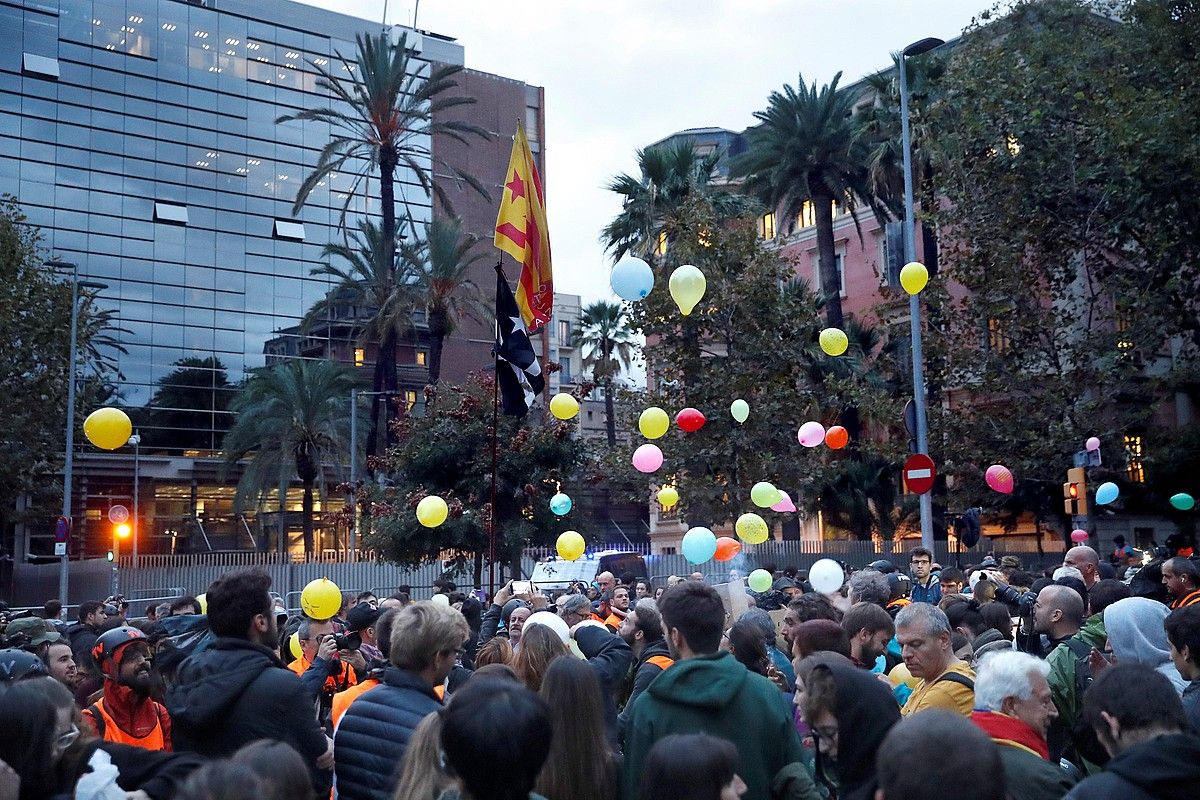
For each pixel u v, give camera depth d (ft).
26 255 107.96
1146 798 9.23
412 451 70.79
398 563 71.67
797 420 86.43
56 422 107.45
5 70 157.38
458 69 118.73
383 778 13.14
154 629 24.25
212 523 167.43
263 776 8.18
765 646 17.30
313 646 19.99
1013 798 11.48
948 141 87.25
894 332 95.30
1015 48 86.99
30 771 10.27
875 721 11.11
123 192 165.89
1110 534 118.01
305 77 185.98
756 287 85.35
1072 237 86.33
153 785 10.71
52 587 111.86
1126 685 10.78
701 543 31.68
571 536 38.55
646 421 37.68
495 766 8.87
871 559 96.48
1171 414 121.49
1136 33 81.56
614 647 18.34
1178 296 84.28
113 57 167.32
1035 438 82.43
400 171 188.44
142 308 165.17
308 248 181.98
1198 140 72.28
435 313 117.08
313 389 124.47
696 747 9.22
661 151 116.37
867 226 140.15
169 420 165.07
